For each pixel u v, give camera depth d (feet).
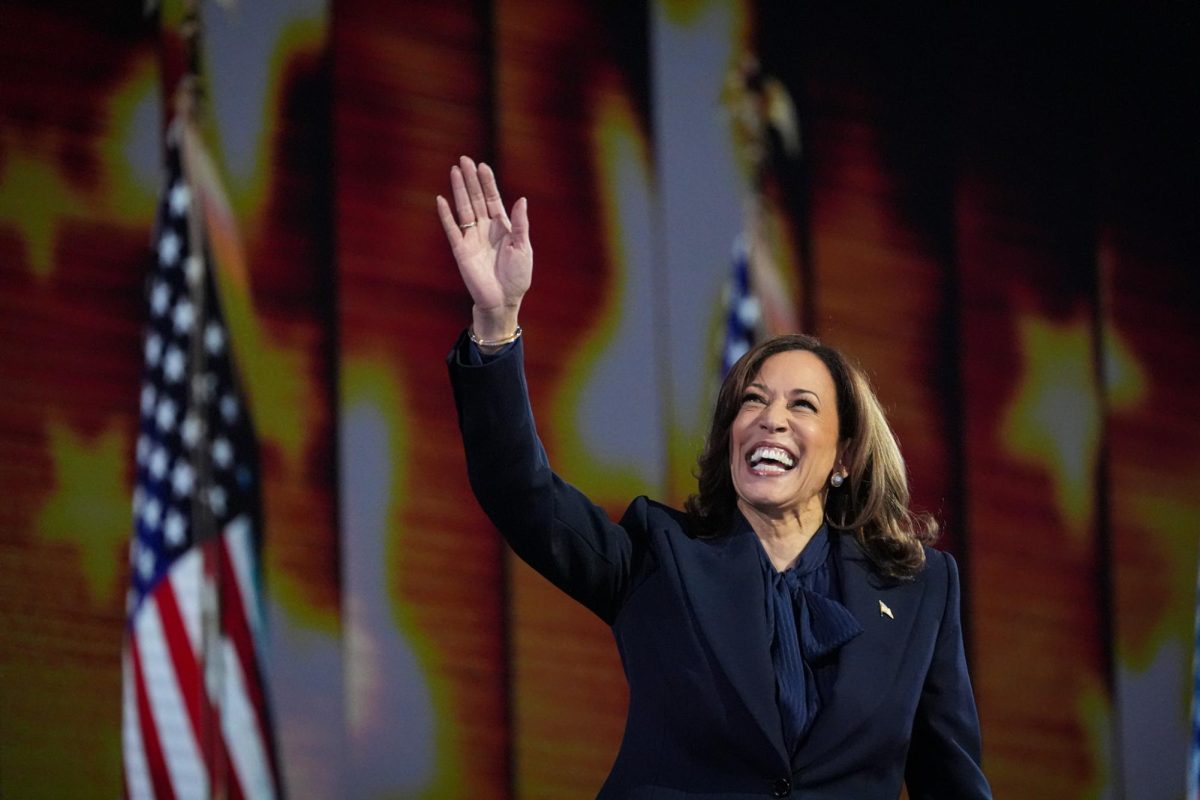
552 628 48.49
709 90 53.57
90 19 46.14
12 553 43.14
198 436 45.34
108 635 43.73
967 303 55.88
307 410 46.65
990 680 53.98
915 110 56.44
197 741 44.06
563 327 50.16
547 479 24.04
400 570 46.98
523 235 23.98
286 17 48.26
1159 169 59.52
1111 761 54.90
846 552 25.44
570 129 51.39
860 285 54.49
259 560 45.44
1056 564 55.42
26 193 44.75
